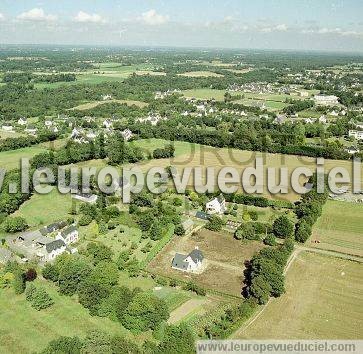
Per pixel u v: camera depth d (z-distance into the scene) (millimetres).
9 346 115125
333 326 126750
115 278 141250
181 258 159625
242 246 177500
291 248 169750
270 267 142875
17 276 139500
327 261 165125
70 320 125812
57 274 144625
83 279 139000
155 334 119125
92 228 185500
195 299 139625
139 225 189250
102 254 158875
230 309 130250
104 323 124938
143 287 145500
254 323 126625
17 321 124938
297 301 138500
